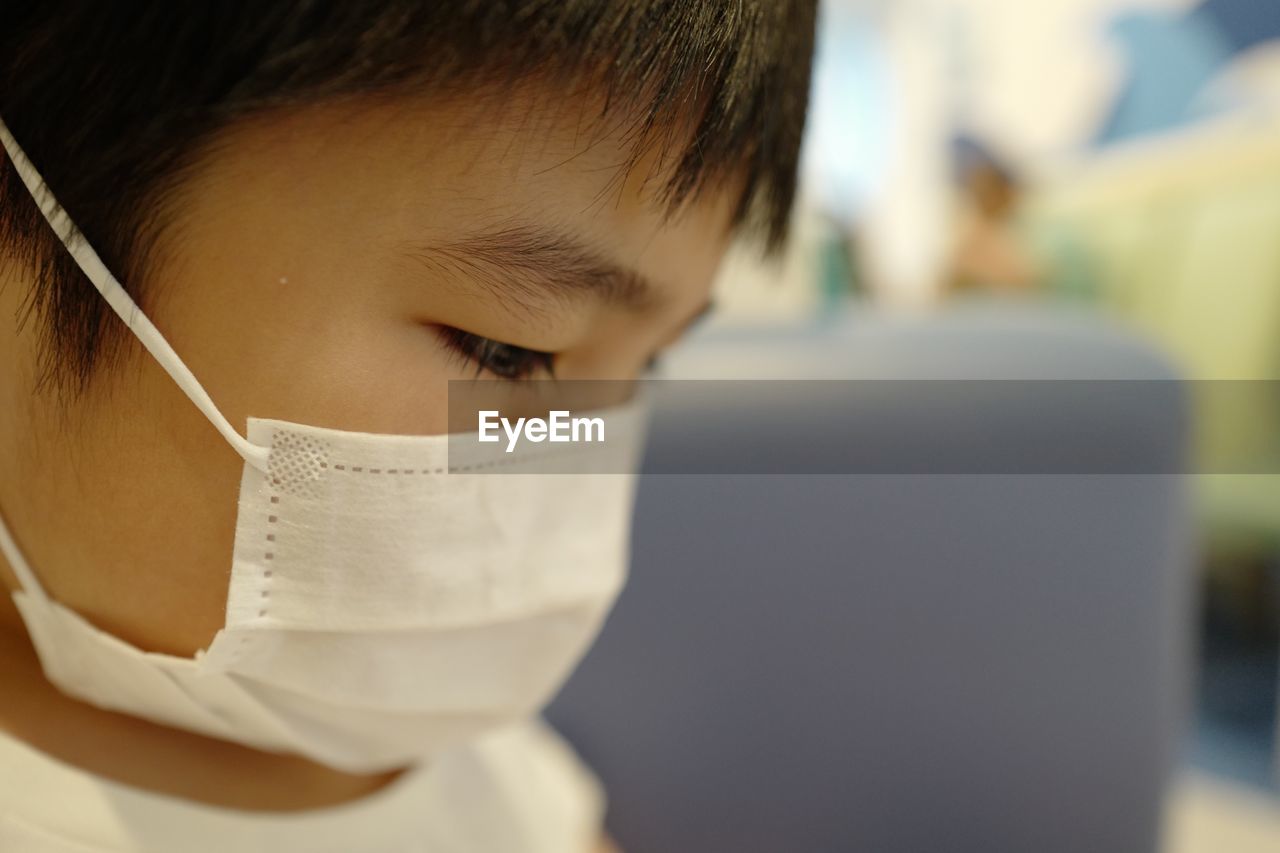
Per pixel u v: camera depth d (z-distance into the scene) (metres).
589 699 0.75
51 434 0.32
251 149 0.28
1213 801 1.22
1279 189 1.60
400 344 0.31
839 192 1.86
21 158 0.29
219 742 0.41
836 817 0.73
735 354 0.71
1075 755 0.71
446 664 0.39
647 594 0.73
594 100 0.29
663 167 0.31
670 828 0.75
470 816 0.50
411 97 0.27
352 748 0.40
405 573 0.35
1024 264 1.85
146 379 0.31
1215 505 1.45
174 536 0.33
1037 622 0.70
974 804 0.72
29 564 0.35
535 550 0.39
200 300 0.30
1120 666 0.70
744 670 0.73
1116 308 1.82
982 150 1.94
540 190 0.30
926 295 1.82
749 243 0.40
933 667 0.71
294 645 0.35
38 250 0.30
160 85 0.27
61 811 0.35
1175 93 1.96
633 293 0.34
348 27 0.26
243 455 0.31
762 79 0.33
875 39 1.97
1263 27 1.83
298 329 0.30
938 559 0.70
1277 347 1.55
